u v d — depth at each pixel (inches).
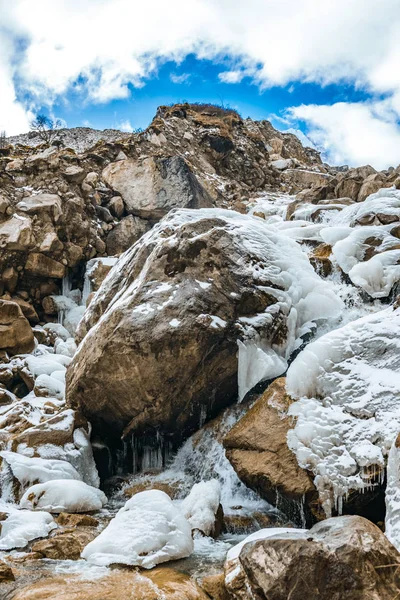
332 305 297.0
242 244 288.0
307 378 225.5
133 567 184.9
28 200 488.4
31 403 330.0
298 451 208.7
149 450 304.2
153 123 889.5
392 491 173.5
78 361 303.9
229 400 288.5
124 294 299.4
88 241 525.0
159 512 205.5
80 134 1242.0
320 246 354.9
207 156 909.8
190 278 278.5
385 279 307.4
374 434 194.7
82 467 283.6
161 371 271.0
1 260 451.2
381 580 135.4
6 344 397.4
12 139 1200.2
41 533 213.9
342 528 149.3
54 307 483.2
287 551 142.6
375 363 215.5
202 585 170.6
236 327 266.8
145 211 595.2
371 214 394.3
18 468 257.9
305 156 1330.0
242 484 255.0
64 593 161.8
